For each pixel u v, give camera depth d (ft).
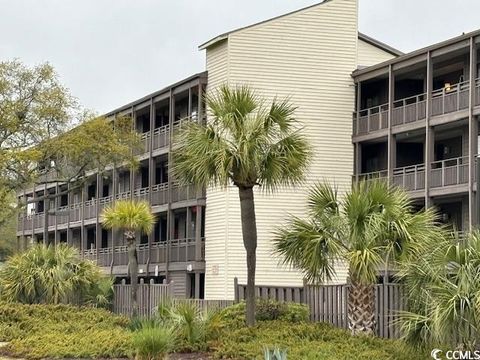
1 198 140.36
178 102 159.84
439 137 130.62
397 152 138.62
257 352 62.54
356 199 64.34
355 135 138.72
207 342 68.13
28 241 228.43
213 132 70.49
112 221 105.40
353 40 141.28
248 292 71.56
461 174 116.26
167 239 151.84
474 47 115.44
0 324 83.66
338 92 139.85
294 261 66.95
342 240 65.26
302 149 72.18
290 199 134.92
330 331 67.51
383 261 63.46
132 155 151.84
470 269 51.49
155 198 154.61
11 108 138.92
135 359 64.39
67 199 211.82
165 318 71.87
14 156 135.13
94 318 88.48
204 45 139.64
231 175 71.15
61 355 69.97
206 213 140.46
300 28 139.13
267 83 136.87
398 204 64.44
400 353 58.13
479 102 114.21
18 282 100.89
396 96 138.31
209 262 138.31
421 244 61.77
